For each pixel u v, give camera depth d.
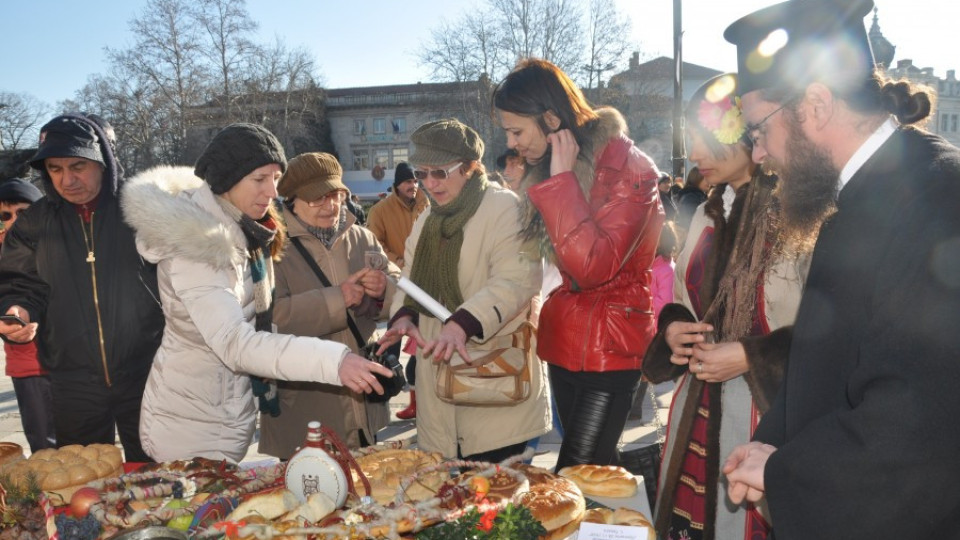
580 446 2.44
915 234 1.16
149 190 2.19
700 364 2.02
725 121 2.05
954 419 1.08
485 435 2.58
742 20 1.51
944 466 1.09
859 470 1.14
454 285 2.64
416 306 2.72
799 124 1.39
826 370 1.33
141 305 2.70
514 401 2.48
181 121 45.41
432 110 48.97
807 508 1.22
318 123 58.19
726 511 2.03
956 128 65.00
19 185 4.68
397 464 1.99
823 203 1.37
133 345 2.69
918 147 1.27
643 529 1.68
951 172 1.18
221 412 2.34
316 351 1.97
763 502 1.87
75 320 2.66
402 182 6.03
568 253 2.21
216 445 2.33
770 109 1.44
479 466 1.89
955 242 1.11
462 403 2.49
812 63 1.35
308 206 2.95
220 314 2.12
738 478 1.38
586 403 2.44
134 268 2.70
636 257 2.41
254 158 2.28
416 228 2.93
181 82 45.03
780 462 1.27
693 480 2.18
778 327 1.98
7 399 6.21
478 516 1.56
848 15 1.34
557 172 2.25
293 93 51.06
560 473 2.18
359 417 2.84
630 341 2.39
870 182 1.29
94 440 2.75
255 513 1.57
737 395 2.05
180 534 1.40
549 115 2.31
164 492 1.78
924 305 1.11
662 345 2.22
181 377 2.29
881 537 1.15
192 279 2.15
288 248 2.91
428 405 2.75
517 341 2.58
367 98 61.69
